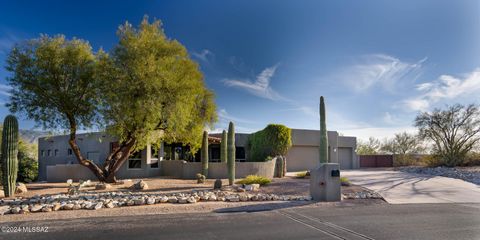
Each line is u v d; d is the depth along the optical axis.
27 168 23.16
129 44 13.09
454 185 13.72
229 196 10.23
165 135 16.33
